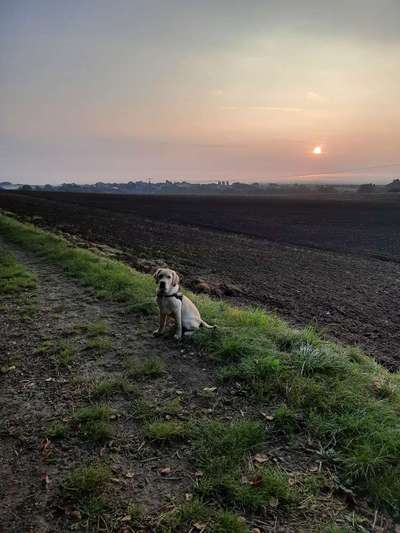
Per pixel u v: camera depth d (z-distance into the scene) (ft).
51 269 18.99
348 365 8.64
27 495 5.62
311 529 5.03
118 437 6.76
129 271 18.10
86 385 8.36
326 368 8.43
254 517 5.24
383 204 131.54
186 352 9.81
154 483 5.81
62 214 64.80
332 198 200.03
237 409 7.45
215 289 17.65
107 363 9.30
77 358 9.56
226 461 6.10
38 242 25.88
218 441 6.48
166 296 10.28
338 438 6.58
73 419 7.18
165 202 133.90
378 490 5.60
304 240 44.50
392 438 6.35
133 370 8.80
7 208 68.90
